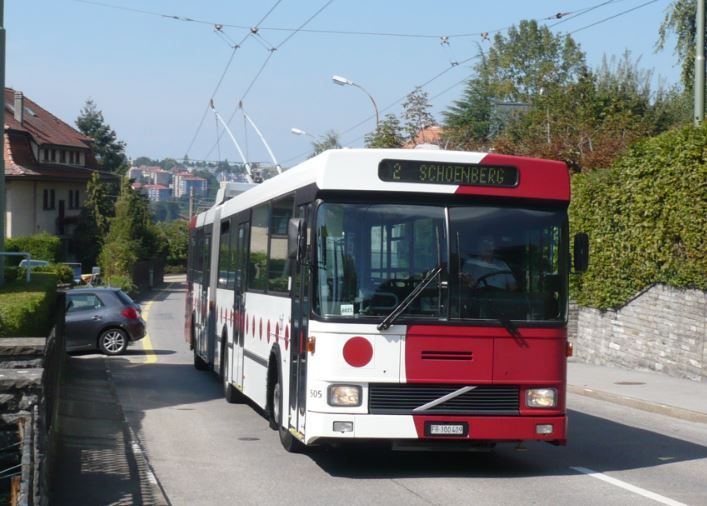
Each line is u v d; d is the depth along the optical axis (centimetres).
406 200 1003
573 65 7262
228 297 1702
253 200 1466
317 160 1031
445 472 1064
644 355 2162
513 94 7069
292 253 998
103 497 914
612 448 1250
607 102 4131
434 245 998
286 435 1165
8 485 933
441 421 973
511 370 991
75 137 7644
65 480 993
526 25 7325
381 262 991
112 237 6956
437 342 981
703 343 1941
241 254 1559
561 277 1018
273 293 1253
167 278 10219
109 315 2633
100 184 7188
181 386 1964
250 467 1091
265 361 1294
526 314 1002
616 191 2223
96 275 5547
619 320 2273
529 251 1013
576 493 942
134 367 2359
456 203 1008
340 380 973
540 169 1023
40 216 6756
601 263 2314
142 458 1117
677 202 1961
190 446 1235
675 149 1958
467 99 6094
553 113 4006
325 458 1148
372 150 1001
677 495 933
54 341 1299
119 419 1454
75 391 1789
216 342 1864
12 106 6894
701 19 2120
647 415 1597
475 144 4266
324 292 987
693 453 1209
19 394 954
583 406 1714
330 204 997
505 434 983
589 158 3338
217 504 902
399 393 977
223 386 1892
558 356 1005
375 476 1037
